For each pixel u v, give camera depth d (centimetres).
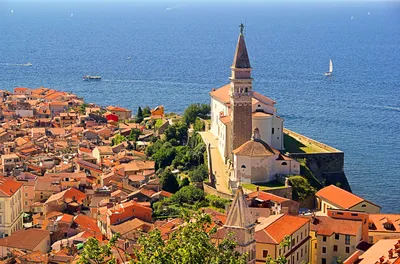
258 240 19125
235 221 15375
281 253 19088
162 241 13862
